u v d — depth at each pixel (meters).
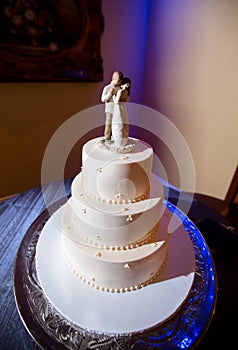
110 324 1.33
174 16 3.27
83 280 1.58
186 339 1.29
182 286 1.59
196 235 2.02
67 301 1.44
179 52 3.34
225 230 2.18
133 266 1.44
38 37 2.74
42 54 2.84
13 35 2.58
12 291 1.57
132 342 1.26
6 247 1.90
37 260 1.72
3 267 1.73
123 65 3.77
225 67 2.85
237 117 2.92
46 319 1.34
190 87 3.33
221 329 1.40
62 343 1.23
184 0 3.07
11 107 2.97
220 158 3.28
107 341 1.26
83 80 3.30
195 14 2.98
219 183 3.41
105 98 1.47
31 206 2.42
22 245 1.87
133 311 1.42
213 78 3.01
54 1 2.68
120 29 3.47
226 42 2.76
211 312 1.42
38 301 1.44
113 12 3.28
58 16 2.77
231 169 3.20
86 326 1.31
